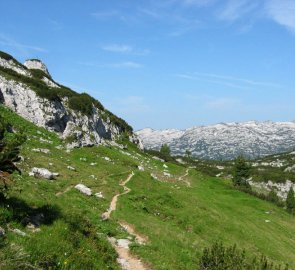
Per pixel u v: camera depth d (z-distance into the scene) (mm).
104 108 123688
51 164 50219
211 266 23062
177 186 71812
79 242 18812
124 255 24031
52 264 14781
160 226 36031
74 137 75000
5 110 72125
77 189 39906
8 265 12633
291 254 49000
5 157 17516
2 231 15141
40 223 19047
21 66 109562
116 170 62750
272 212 78938
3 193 20094
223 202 69875
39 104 82000
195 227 43625
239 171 126125
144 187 55188
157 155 133750
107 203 39875
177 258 27188
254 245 45625
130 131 131625
